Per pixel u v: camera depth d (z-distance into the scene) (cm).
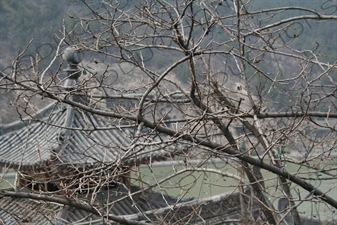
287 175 908
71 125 1546
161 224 932
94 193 784
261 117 968
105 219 852
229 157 920
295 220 976
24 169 1420
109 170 912
